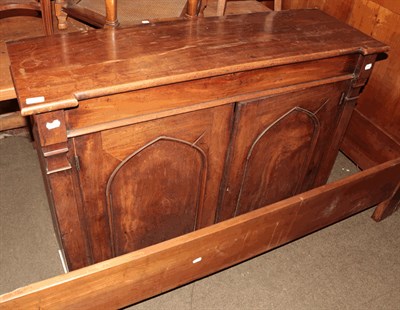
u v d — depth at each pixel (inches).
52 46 43.9
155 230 56.2
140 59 43.1
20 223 67.2
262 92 48.8
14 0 54.8
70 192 43.2
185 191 53.8
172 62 43.1
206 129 48.2
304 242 68.2
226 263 52.2
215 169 53.7
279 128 55.0
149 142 44.9
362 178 55.4
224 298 58.8
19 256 62.2
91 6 53.1
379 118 72.8
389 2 64.0
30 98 35.4
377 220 73.1
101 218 48.7
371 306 59.5
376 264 65.8
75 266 52.0
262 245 53.8
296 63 49.0
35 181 74.9
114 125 40.8
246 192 60.7
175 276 47.6
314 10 62.6
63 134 38.0
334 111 59.2
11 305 35.9
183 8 60.0
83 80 38.5
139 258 40.8
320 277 63.0
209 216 60.5
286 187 66.1
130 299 46.5
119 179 46.4
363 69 55.3
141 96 40.8
